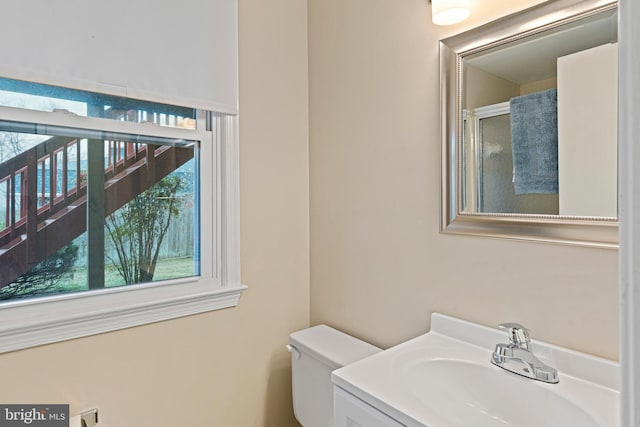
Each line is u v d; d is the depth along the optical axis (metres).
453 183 1.10
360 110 1.42
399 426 0.74
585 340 0.86
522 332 0.90
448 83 1.10
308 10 1.67
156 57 1.24
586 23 0.84
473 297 1.08
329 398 1.26
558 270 0.90
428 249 1.19
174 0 1.28
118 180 1.25
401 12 1.26
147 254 1.31
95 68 1.13
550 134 0.90
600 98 0.82
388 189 1.32
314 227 1.66
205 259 1.42
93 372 1.18
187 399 1.36
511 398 0.88
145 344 1.27
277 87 1.57
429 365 0.97
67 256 1.17
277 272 1.59
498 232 1.01
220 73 1.38
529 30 0.93
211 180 1.44
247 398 1.51
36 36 1.03
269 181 1.56
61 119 1.14
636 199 0.31
